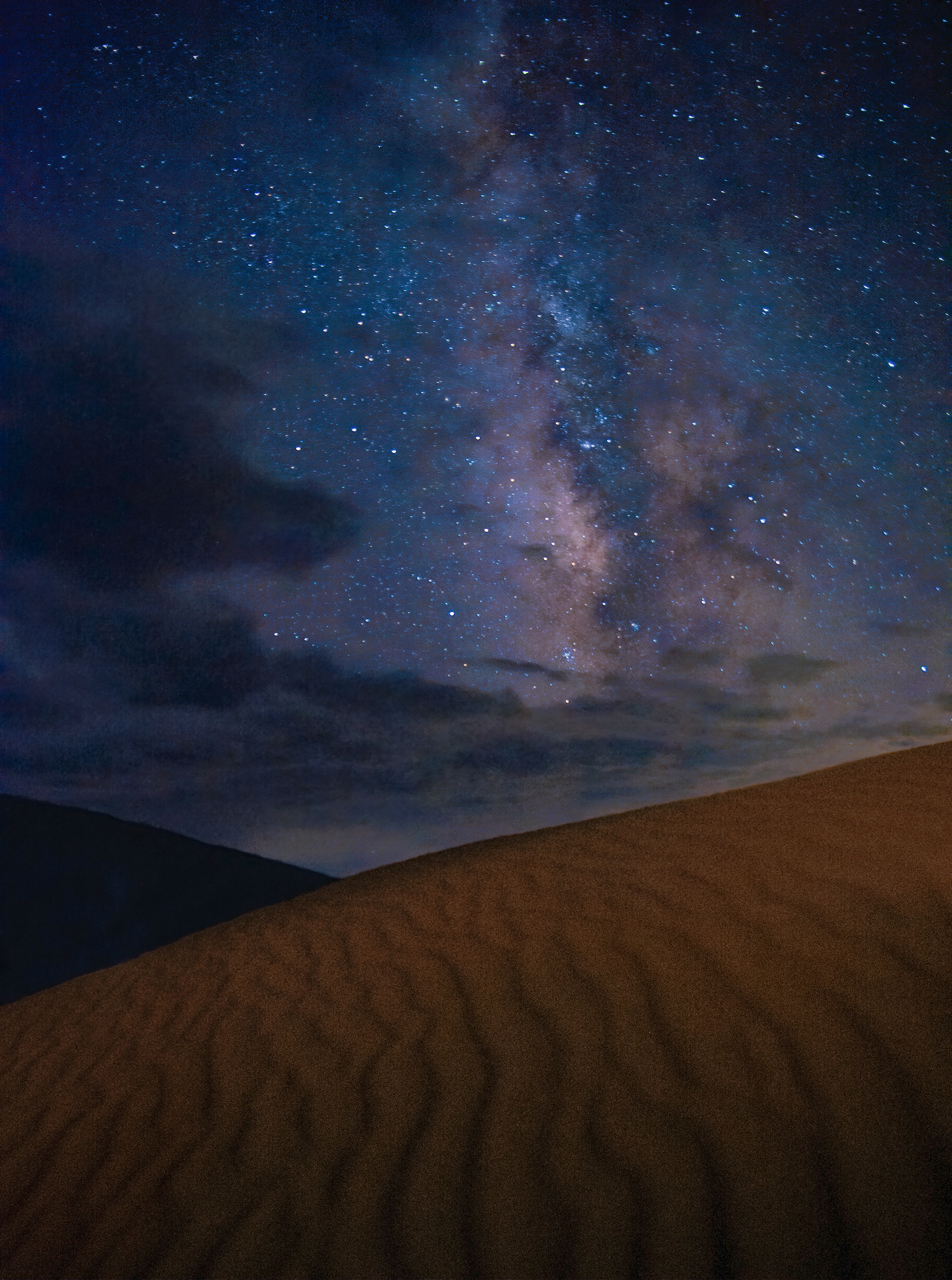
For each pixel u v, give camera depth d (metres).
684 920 2.89
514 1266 1.69
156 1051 3.20
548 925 3.22
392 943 3.60
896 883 2.71
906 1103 1.79
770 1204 1.66
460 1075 2.36
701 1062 2.10
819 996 2.21
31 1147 2.67
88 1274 1.98
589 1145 1.94
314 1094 2.50
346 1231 1.89
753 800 4.45
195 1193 2.18
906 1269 1.48
